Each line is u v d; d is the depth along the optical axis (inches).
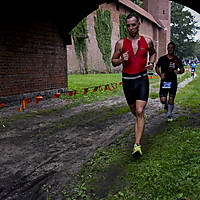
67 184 100.7
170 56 203.3
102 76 865.5
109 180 102.1
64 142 158.1
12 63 300.5
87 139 163.3
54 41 382.3
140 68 125.5
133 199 86.0
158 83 629.6
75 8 377.1
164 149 131.4
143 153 129.0
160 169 105.3
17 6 304.5
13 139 166.2
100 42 1143.6
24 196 92.4
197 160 111.8
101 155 131.7
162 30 1868.8
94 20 1099.3
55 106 294.8
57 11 380.2
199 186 89.4
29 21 326.6
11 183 103.0
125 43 125.4
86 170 113.2
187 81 675.4
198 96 345.1
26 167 119.6
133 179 100.3
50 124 207.0
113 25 1253.1
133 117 228.2
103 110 265.7
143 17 1533.0
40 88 351.3
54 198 90.2
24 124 207.8
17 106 295.9
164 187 91.3
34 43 337.7
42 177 108.1
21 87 316.2
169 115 202.7
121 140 157.1
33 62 336.5
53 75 381.7
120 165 115.9
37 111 264.8
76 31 965.8
